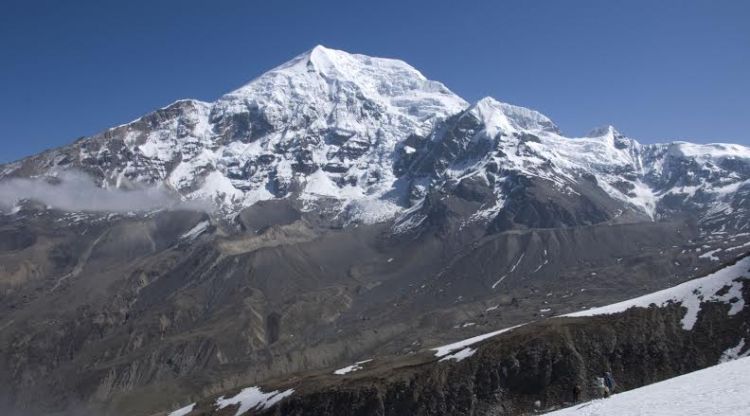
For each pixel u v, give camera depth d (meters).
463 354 165.00
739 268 164.12
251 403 185.12
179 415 199.12
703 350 145.38
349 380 168.12
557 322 166.62
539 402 145.38
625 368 148.12
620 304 171.88
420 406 152.25
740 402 49.16
